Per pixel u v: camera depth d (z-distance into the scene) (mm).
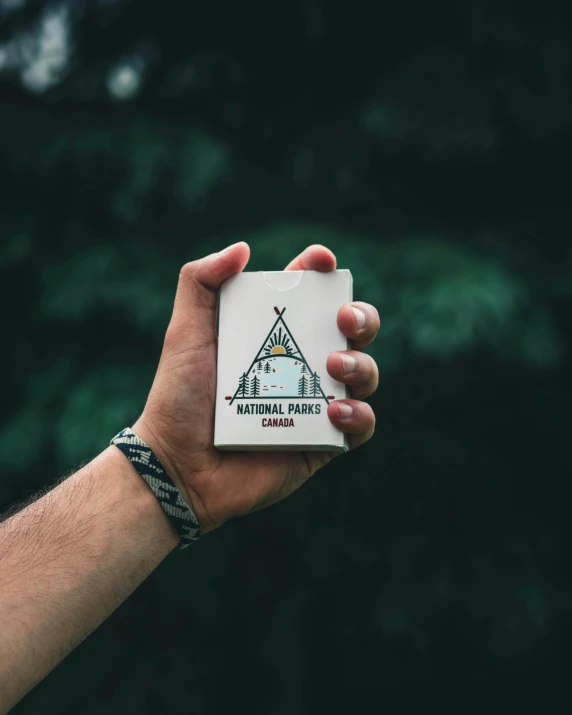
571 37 1813
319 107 2006
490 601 1706
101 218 1800
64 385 1654
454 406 1854
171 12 1903
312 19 1870
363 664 1841
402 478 1814
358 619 1834
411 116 1733
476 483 1817
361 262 1558
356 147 1881
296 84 2008
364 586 1824
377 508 1824
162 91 1974
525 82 1785
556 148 1839
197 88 1963
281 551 1828
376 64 1954
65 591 475
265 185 1903
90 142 1673
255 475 562
